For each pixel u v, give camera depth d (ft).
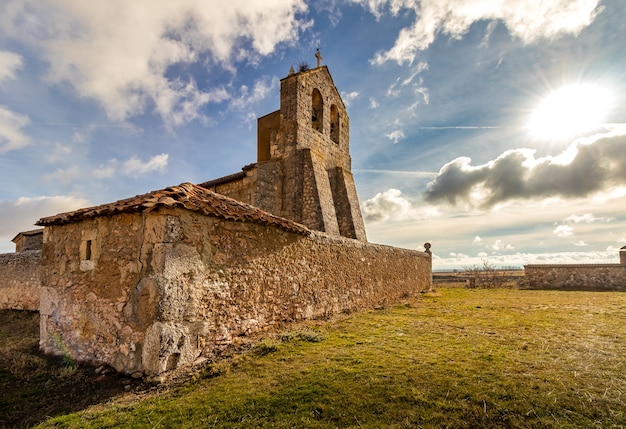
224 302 19.65
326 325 26.86
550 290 66.49
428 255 66.59
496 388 13.82
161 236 16.79
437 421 11.66
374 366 16.75
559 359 17.56
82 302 19.72
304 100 51.62
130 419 12.25
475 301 45.42
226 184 50.08
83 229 20.53
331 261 32.19
